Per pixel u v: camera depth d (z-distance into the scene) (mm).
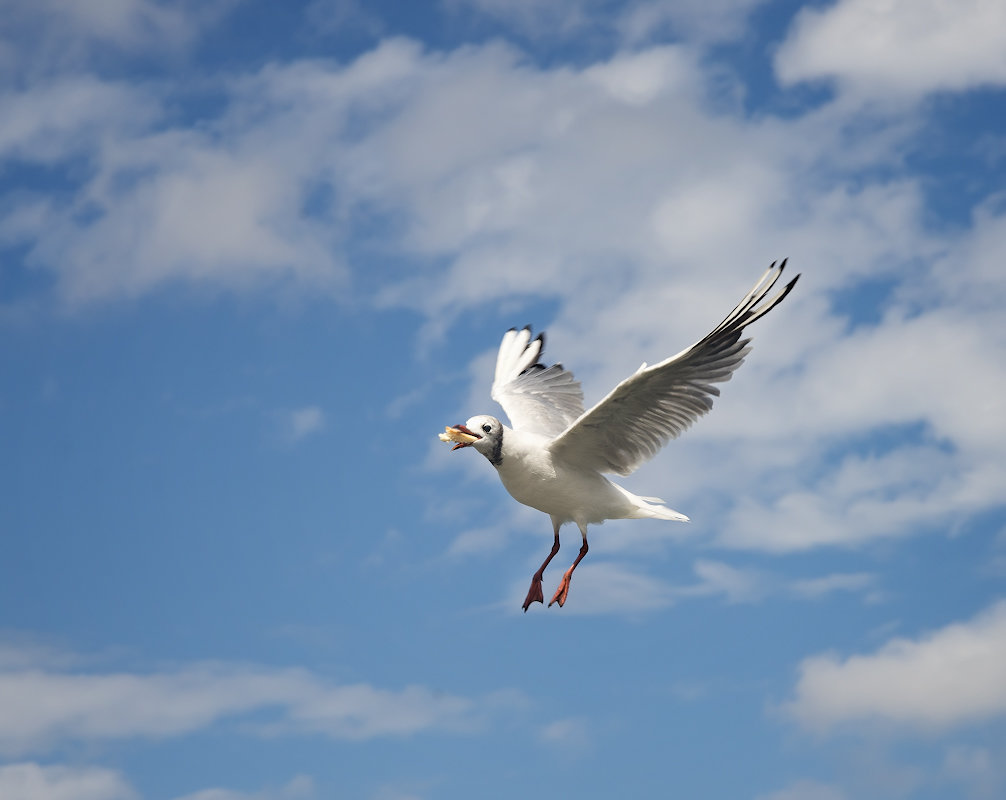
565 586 13305
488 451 13023
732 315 12180
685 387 12594
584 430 12883
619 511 13508
